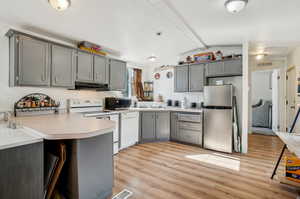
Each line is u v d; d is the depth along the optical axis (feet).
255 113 21.08
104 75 11.65
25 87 8.48
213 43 12.04
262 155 10.43
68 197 5.03
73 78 9.71
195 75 13.08
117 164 8.89
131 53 13.82
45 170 4.98
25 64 7.72
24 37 7.70
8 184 3.76
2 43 7.74
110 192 5.89
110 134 5.88
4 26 7.80
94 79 10.94
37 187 4.23
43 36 9.23
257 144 12.95
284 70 16.07
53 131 4.60
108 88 11.87
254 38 10.78
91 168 5.16
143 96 16.89
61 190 5.23
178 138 13.17
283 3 6.57
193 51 13.97
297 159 6.81
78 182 4.80
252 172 7.99
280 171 8.07
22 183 3.98
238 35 10.28
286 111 15.40
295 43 11.79
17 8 6.56
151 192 6.31
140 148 11.76
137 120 12.77
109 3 6.38
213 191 6.38
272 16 7.73
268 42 11.59
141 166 8.64
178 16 7.70
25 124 5.75
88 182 5.07
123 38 10.35
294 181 6.79
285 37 10.56
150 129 13.32
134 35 9.91
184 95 14.80
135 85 16.44
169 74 15.89
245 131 10.87
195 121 12.18
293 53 13.47
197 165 8.80
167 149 11.53
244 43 11.15
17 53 7.48
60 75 9.07
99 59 11.31
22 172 3.98
